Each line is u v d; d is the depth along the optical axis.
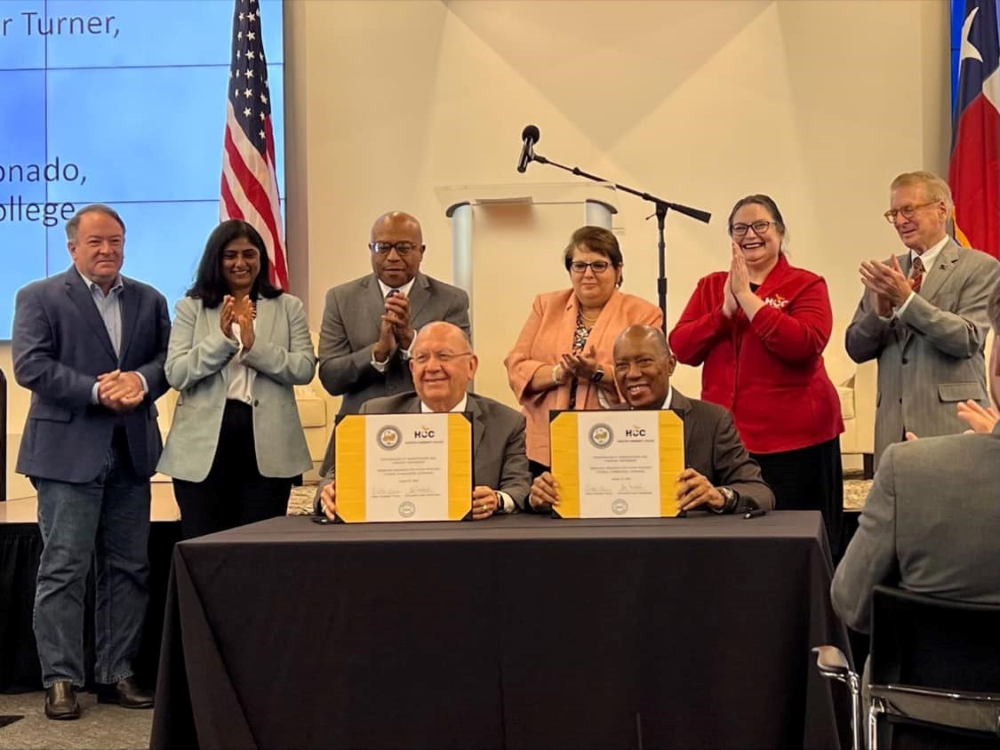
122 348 3.55
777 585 1.94
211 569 2.05
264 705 2.05
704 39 6.54
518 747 2.01
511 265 3.77
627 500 2.32
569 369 3.21
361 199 6.68
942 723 1.58
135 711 3.54
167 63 6.50
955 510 1.60
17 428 6.47
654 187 6.57
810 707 1.86
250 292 3.52
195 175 6.50
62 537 3.47
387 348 3.26
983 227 5.75
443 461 2.33
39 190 6.51
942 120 6.40
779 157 6.52
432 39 6.65
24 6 6.52
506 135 6.63
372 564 2.03
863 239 6.48
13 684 3.80
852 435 5.66
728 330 3.34
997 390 1.67
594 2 6.59
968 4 5.88
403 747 2.03
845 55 6.46
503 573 2.01
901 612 1.57
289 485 3.51
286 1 6.65
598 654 1.99
